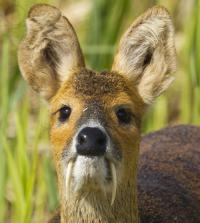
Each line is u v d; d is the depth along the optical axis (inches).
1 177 776.3
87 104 617.9
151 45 660.7
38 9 647.8
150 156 720.3
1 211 778.2
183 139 740.7
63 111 624.4
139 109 645.9
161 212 664.4
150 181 689.6
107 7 880.3
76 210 623.8
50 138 638.5
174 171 704.4
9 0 859.4
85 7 938.1
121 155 614.2
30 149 817.5
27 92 833.5
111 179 606.5
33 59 658.2
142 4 902.4
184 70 872.9
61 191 625.9
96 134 594.2
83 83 630.5
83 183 603.2
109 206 623.2
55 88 655.1
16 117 781.3
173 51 653.9
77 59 652.7
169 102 901.8
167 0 916.0
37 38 656.4
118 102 625.6
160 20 653.3
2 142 775.1
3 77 807.1
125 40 658.2
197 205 684.1
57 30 653.3
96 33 876.0
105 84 631.8
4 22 839.7
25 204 750.5
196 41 837.8
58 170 625.6
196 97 835.4
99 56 863.7
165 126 814.5
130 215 629.9
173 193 679.7
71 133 610.2
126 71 657.6
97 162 595.2
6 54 810.2
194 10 854.5
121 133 619.5
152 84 658.2
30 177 753.0
